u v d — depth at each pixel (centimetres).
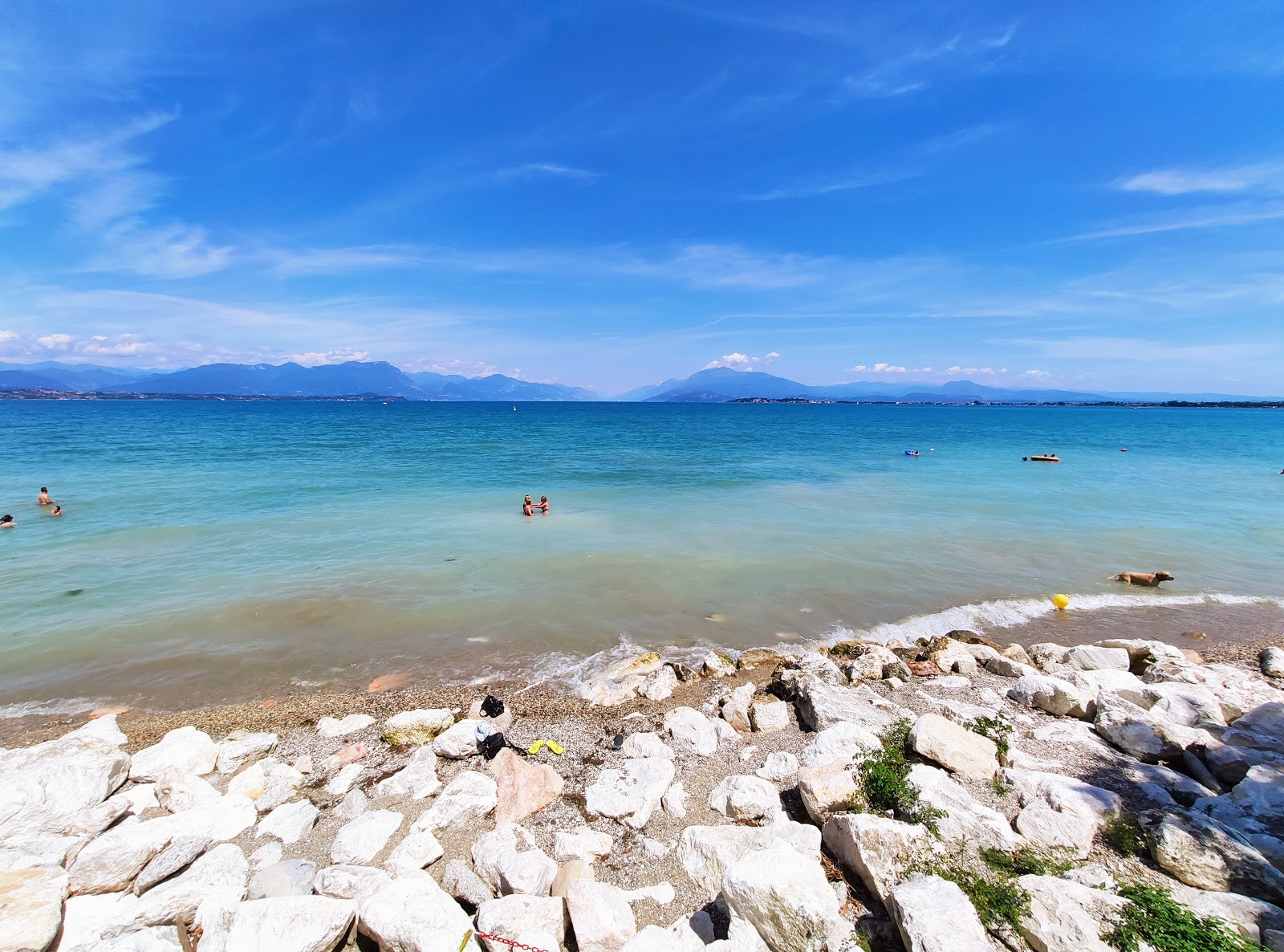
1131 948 394
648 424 8906
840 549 1692
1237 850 477
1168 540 1845
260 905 449
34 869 500
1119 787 612
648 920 474
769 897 422
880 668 955
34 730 825
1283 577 1533
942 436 6650
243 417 9175
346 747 764
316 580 1391
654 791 633
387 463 3447
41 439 4556
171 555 1570
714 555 1619
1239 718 774
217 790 683
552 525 1945
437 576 1434
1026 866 482
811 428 8162
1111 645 1086
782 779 655
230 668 998
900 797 553
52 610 1212
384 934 437
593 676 984
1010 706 827
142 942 438
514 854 518
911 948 396
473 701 901
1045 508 2303
